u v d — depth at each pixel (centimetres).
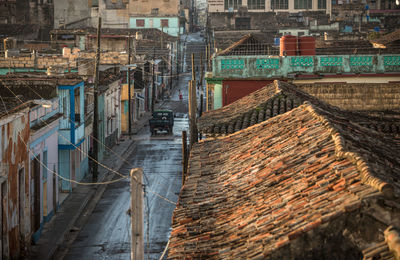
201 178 1842
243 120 2541
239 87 3750
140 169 1291
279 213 1287
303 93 2888
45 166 3409
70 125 3944
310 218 1151
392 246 962
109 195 4069
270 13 14162
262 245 1180
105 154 5497
